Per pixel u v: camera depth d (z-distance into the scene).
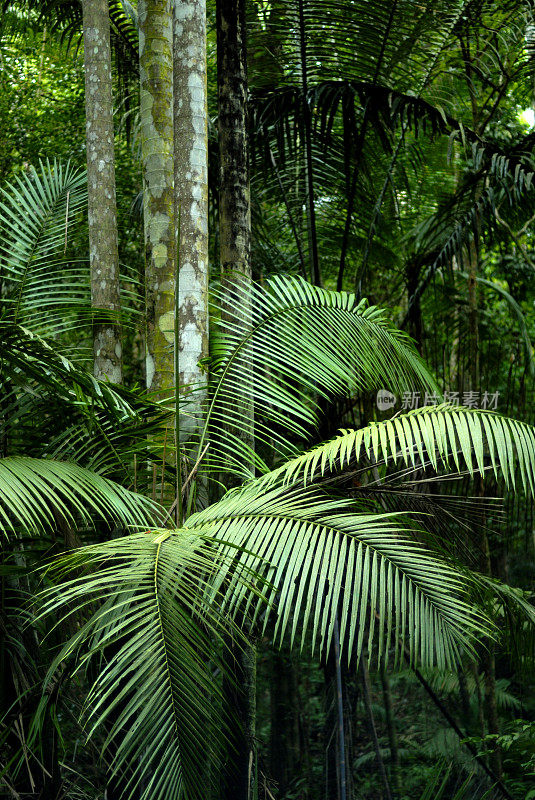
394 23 3.94
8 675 2.54
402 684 5.48
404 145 4.72
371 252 5.19
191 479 2.51
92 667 2.49
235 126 3.23
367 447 2.10
